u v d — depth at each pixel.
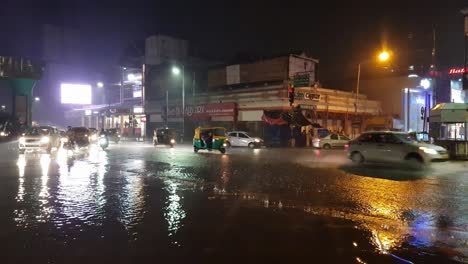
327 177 14.05
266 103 39.03
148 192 11.00
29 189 11.45
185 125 49.88
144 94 58.75
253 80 43.59
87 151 29.23
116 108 66.00
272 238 6.61
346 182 12.86
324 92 40.78
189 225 7.43
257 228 7.24
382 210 8.75
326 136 33.97
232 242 6.37
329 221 7.79
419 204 9.37
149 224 7.49
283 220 7.85
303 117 36.56
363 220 7.87
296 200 9.86
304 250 5.98
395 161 16.88
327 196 10.40
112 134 45.12
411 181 13.06
